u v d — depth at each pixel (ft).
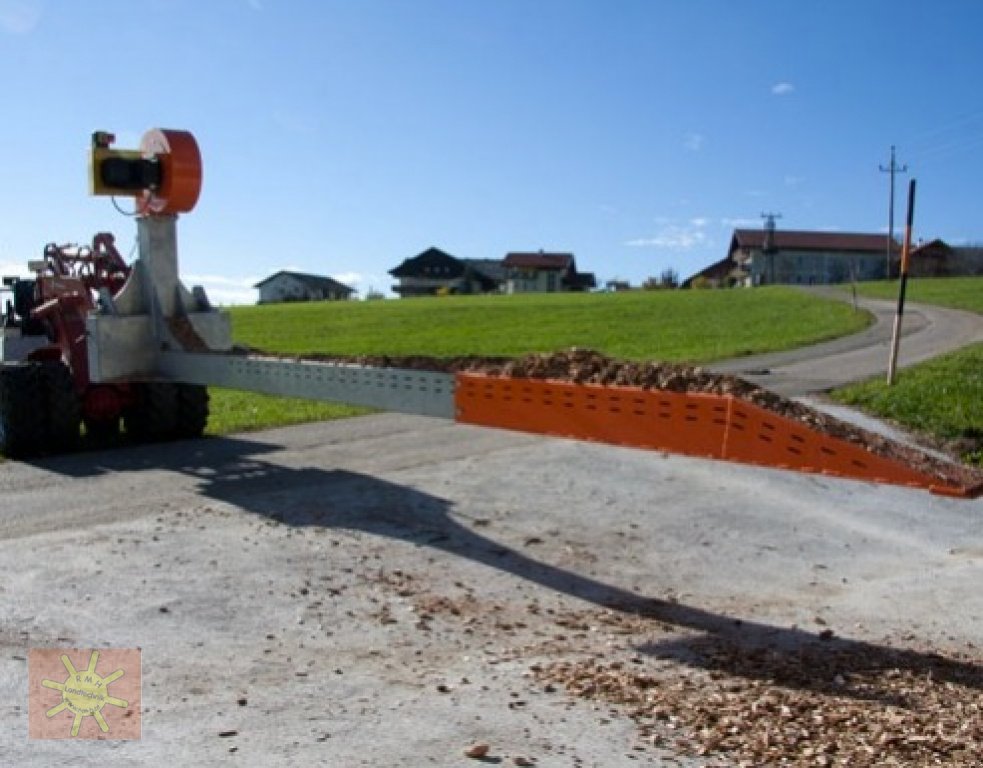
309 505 28.84
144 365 33.63
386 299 267.18
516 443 38.24
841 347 81.25
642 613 20.70
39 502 29.17
